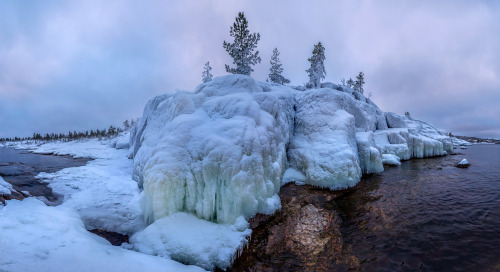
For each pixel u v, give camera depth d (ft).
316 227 25.55
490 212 28.37
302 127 49.47
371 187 39.22
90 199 30.04
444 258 19.35
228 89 39.19
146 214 24.25
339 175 38.01
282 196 34.22
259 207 27.02
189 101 33.45
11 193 26.45
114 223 23.80
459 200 32.96
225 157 24.38
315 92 52.44
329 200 33.45
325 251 21.06
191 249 18.60
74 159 72.90
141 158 37.32
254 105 32.12
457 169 55.01
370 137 53.11
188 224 22.06
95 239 19.19
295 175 41.11
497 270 17.38
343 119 46.16
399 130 74.54
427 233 23.67
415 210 29.68
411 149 74.54
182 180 24.22
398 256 19.97
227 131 27.04
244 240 21.36
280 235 23.68
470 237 22.53
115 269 14.69
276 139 36.70
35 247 15.30
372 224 26.17
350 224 26.30
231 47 79.00
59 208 25.91
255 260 19.61
